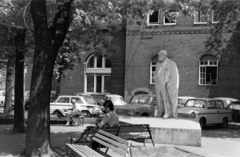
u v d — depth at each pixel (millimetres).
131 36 27672
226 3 14391
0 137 12055
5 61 18359
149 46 27281
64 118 17156
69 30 13070
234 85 25203
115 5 9992
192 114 15023
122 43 28578
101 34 12711
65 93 30125
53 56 8922
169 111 13570
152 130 11023
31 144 8539
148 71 27203
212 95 25703
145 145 10453
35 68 8703
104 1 9719
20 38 13422
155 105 17688
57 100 21688
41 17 8742
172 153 8977
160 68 13586
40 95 8641
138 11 10219
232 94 25219
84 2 9789
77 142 8828
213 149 10242
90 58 29953
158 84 13664
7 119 17453
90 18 11672
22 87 13562
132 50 27641
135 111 16312
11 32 13031
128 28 27672
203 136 13844
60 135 12648
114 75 28609
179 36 26562
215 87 25656
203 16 13773
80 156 6750
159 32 27047
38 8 8734
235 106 20938
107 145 7164
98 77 29797
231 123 20672
